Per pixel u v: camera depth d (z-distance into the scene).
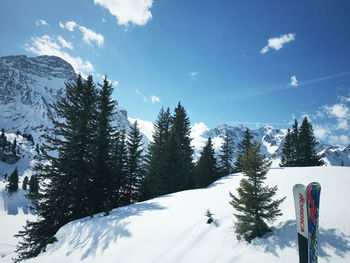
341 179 13.20
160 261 7.63
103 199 19.11
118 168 24.59
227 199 13.03
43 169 16.77
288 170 19.81
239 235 8.23
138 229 9.98
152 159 29.47
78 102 19.00
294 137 41.72
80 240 10.93
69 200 16.44
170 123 33.56
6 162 141.00
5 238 51.66
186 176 26.78
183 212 11.56
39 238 15.50
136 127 29.52
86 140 18.08
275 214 8.05
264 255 6.78
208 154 36.44
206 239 8.55
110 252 8.75
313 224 4.66
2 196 89.06
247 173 8.55
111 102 21.00
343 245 6.23
